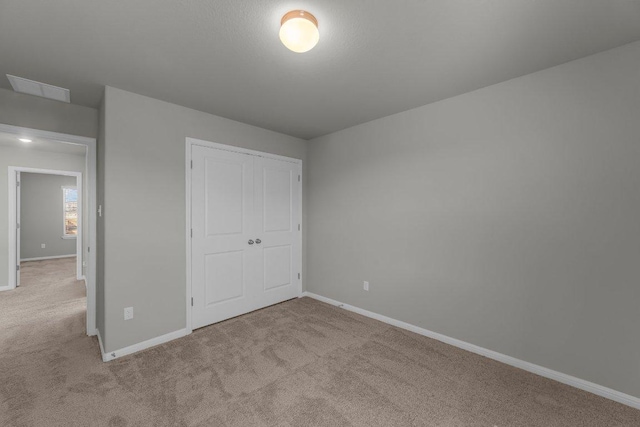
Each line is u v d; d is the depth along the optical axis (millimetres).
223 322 2949
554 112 1964
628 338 1719
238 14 1439
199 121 2785
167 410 1644
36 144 4039
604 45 1716
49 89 2275
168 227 2559
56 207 7121
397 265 2869
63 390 1820
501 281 2209
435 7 1391
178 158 2633
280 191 3566
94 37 1630
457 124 2436
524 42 1686
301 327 2838
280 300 3586
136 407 1668
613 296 1766
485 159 2281
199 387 1862
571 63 1897
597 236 1815
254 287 3293
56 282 4605
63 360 2195
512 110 2145
